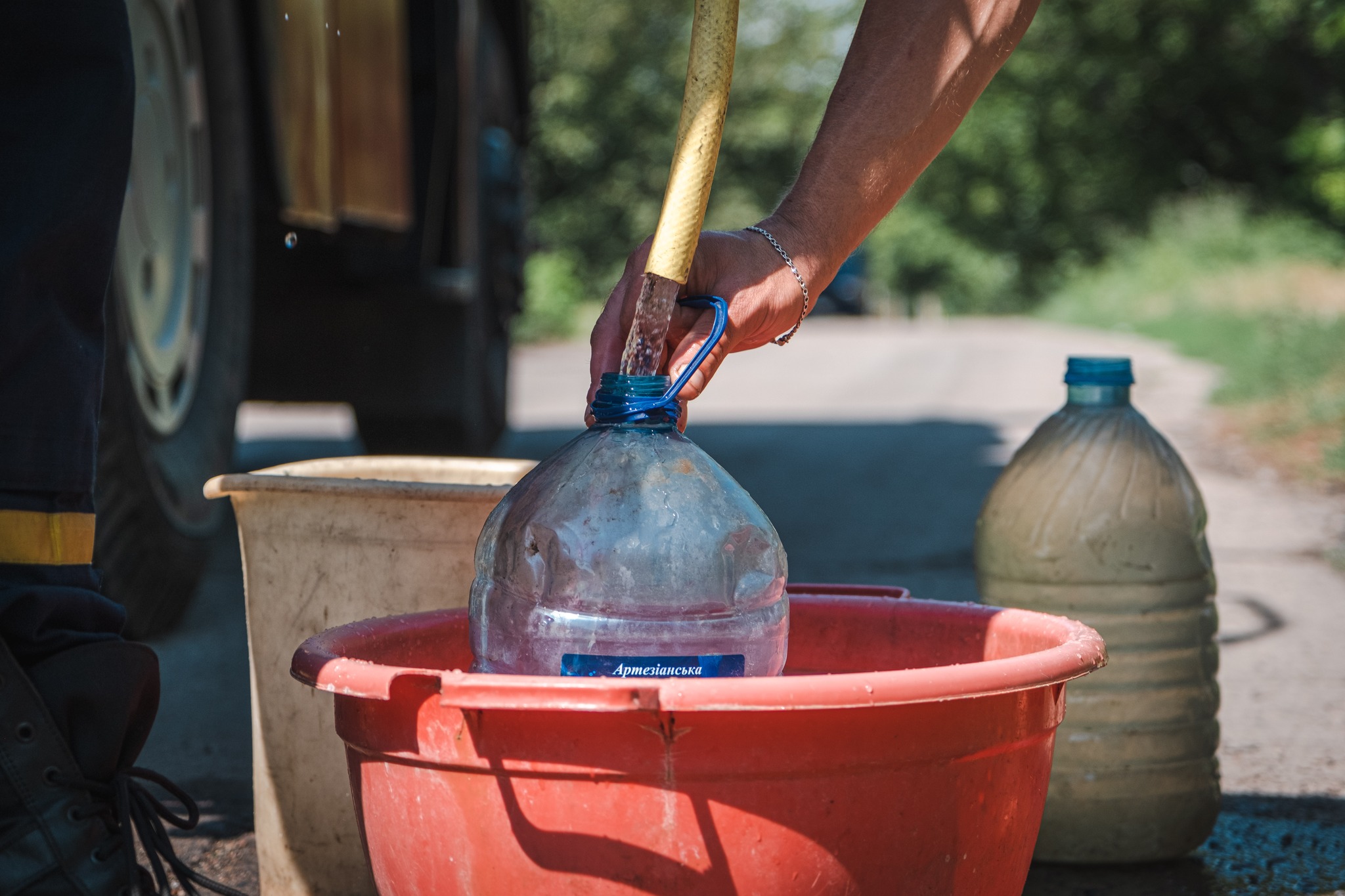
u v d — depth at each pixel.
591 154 28.25
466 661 1.46
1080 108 28.55
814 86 32.22
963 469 6.55
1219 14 25.22
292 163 3.27
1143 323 18.88
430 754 1.07
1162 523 1.88
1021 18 1.37
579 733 1.02
